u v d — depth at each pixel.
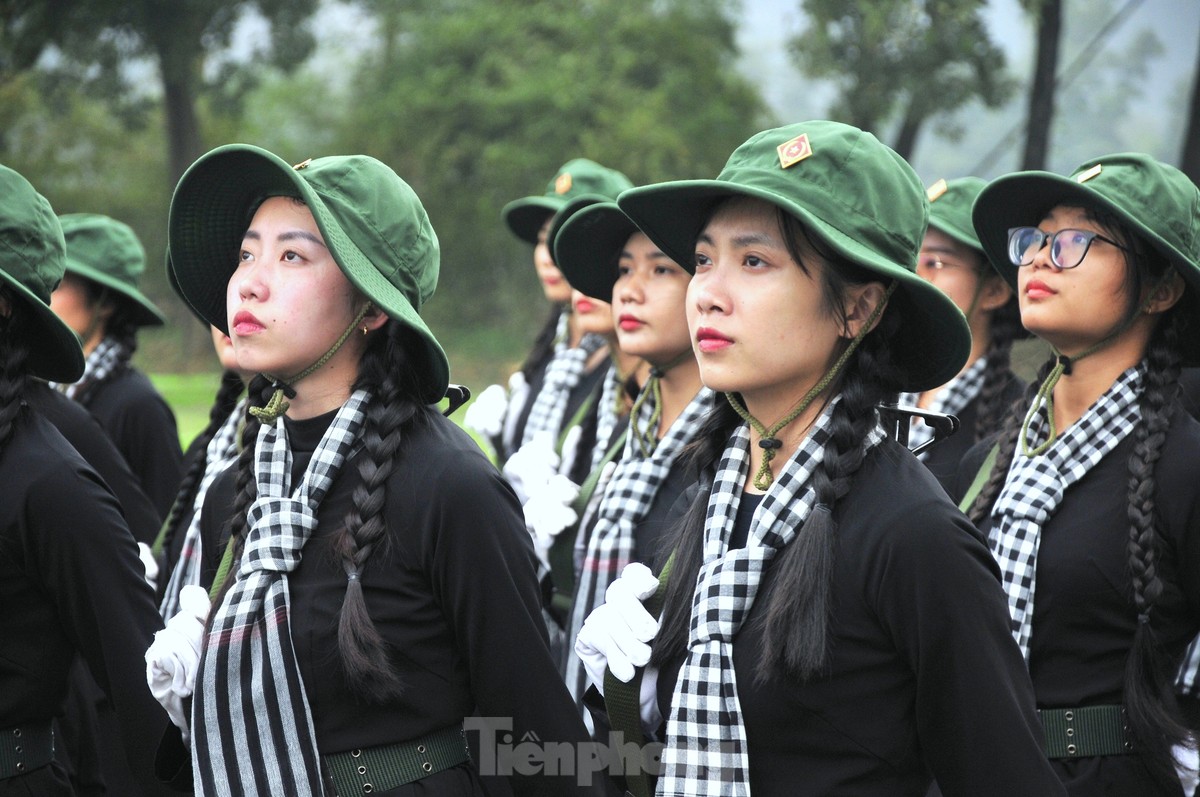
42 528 4.39
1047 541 4.83
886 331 3.73
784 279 3.56
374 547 3.84
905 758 3.52
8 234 4.61
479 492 3.89
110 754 6.25
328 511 3.96
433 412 4.13
